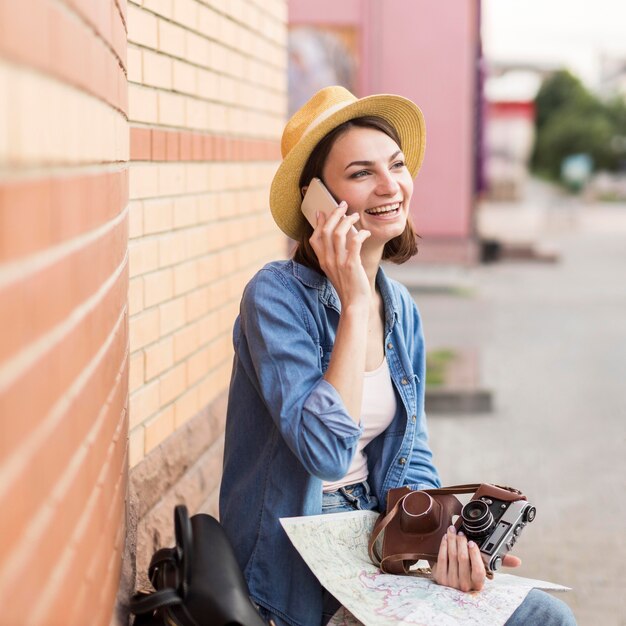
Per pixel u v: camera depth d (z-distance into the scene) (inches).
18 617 43.4
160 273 138.7
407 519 92.3
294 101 639.8
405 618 82.8
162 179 139.3
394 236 99.5
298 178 100.6
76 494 58.6
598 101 2367.1
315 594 93.8
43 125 47.2
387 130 98.3
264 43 209.6
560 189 2140.7
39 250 46.4
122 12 97.3
